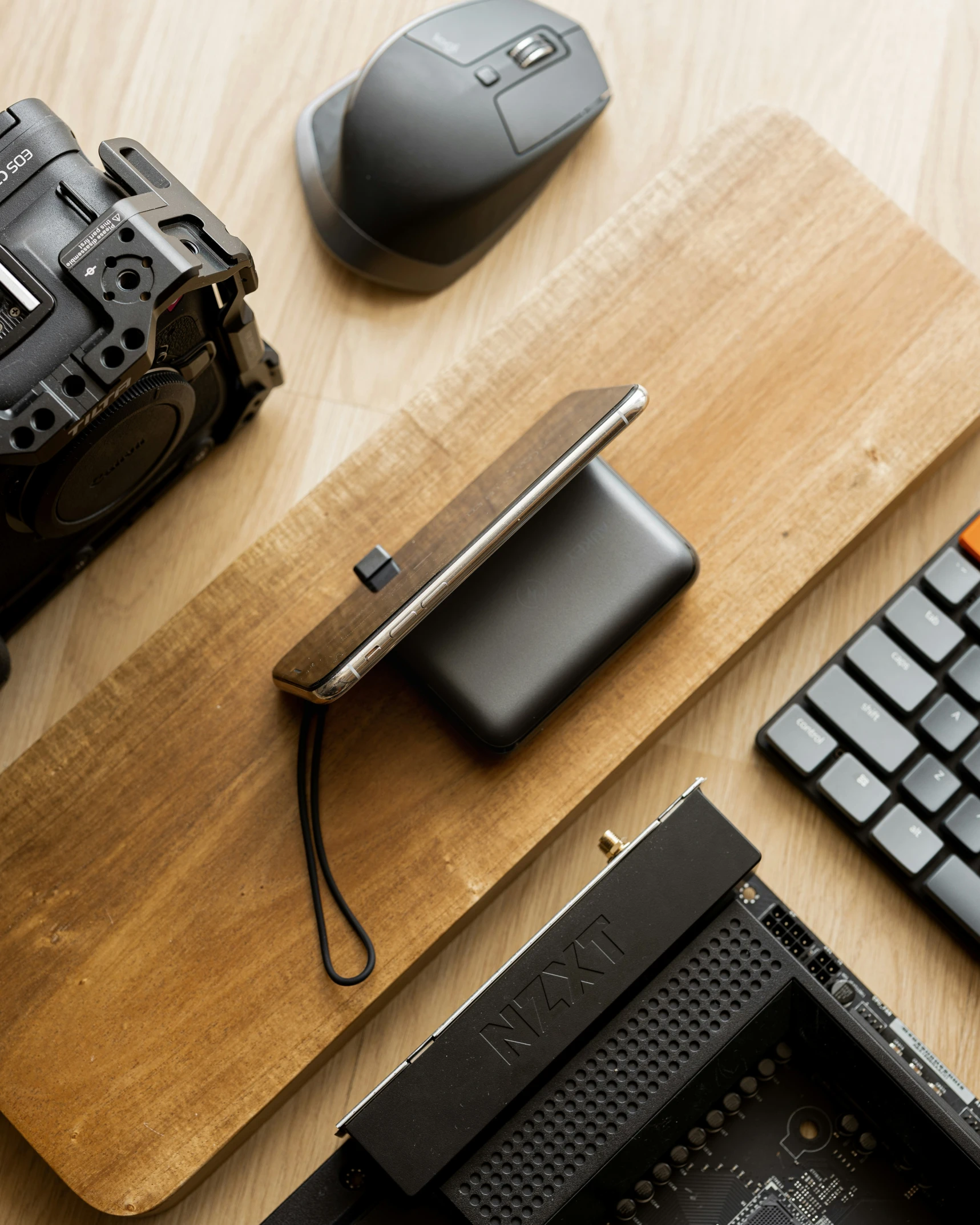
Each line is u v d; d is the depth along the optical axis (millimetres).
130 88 1135
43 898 960
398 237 1057
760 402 1030
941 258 1048
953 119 1147
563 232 1129
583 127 1098
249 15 1149
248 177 1123
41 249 799
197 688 992
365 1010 944
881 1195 852
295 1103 986
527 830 968
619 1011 821
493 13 1075
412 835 968
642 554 946
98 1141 923
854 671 994
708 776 1034
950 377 1030
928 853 955
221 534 1078
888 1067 778
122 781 977
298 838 970
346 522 1017
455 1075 800
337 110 1109
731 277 1048
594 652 938
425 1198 808
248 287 864
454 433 1029
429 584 823
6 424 767
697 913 822
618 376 1035
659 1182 856
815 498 1016
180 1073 933
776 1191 855
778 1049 871
